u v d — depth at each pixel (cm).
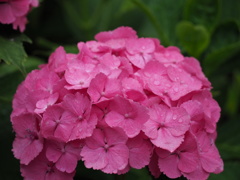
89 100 46
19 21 55
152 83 48
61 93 47
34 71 50
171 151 45
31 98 48
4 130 58
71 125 46
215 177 62
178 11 71
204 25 67
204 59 67
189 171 46
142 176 60
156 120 46
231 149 64
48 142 47
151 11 71
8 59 52
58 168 46
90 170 57
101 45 50
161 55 52
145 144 46
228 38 68
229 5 73
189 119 46
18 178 56
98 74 46
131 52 50
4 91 59
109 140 46
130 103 45
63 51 50
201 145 48
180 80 49
